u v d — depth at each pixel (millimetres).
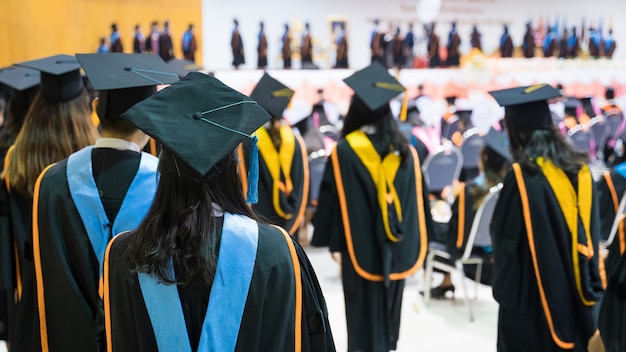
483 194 3387
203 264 1116
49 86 2160
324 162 5059
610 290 1860
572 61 8719
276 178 3676
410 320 3801
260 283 1158
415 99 7859
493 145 3225
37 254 1741
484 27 8945
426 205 3064
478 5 8875
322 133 6066
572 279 2408
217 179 1188
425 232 3049
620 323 1804
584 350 2439
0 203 2193
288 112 7207
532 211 2398
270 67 8062
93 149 1774
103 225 1693
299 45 7984
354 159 2891
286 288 1185
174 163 1156
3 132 2795
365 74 2957
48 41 6602
